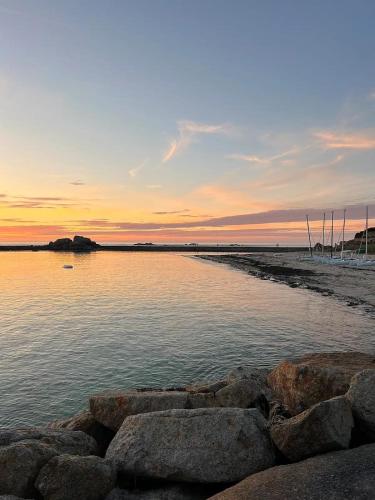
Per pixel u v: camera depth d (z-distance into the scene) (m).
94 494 8.98
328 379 11.84
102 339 29.98
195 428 9.97
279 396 13.28
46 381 21.44
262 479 8.27
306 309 43.00
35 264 129.38
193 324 35.25
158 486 9.69
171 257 180.25
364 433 9.73
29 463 9.15
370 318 37.81
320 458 8.84
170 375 22.16
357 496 7.26
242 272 96.50
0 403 18.72
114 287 65.50
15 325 35.47
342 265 112.50
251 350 26.81
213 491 9.41
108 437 12.14
